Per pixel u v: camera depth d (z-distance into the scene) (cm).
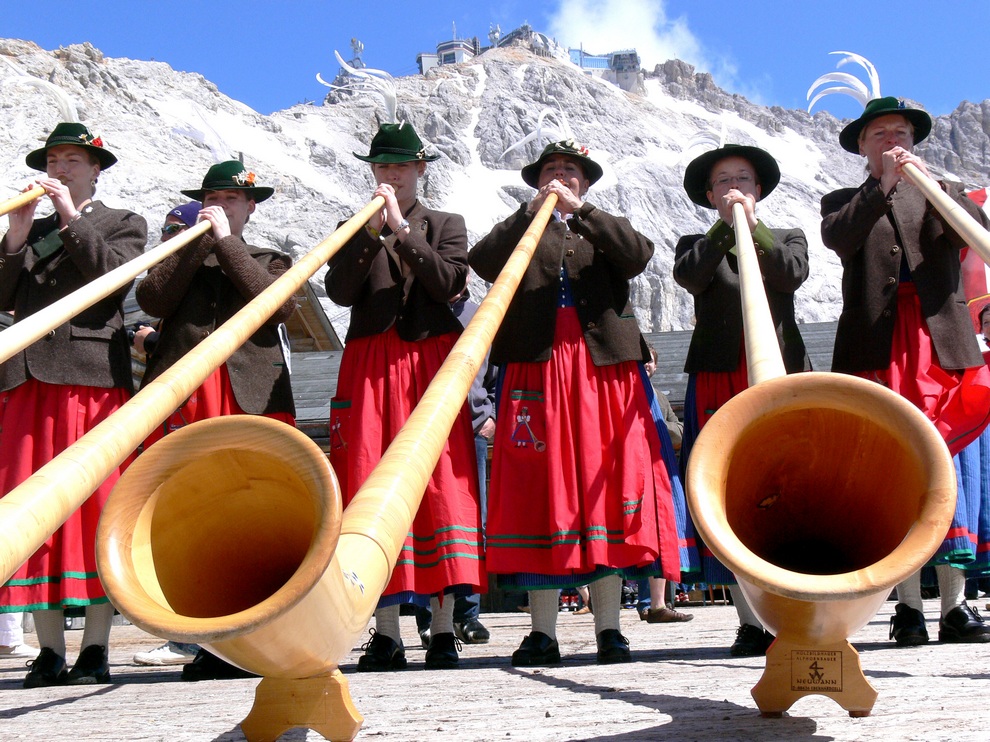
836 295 10994
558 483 434
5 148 8394
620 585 440
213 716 280
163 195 8481
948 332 442
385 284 466
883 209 445
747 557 166
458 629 648
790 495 205
